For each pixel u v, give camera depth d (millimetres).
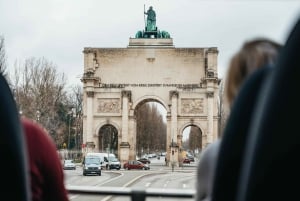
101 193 6363
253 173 3660
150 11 127125
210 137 116688
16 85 95125
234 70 4766
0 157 4086
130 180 57844
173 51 120062
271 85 3662
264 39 4801
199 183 4992
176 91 118062
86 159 74938
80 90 180750
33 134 4953
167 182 52719
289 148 3525
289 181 3545
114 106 118812
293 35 3541
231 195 4223
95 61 120500
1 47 70438
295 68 3518
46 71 105875
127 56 120750
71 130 163375
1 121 4090
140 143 191625
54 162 5016
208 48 118625
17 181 4137
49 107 105875
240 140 4152
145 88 119688
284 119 3539
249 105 4137
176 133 117625
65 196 5086
